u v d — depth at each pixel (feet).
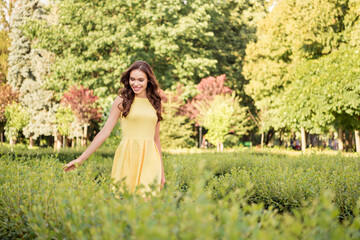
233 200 5.49
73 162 9.09
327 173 14.51
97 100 71.82
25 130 89.20
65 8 75.61
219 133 57.06
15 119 59.06
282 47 68.69
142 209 4.85
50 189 7.47
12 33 94.22
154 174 9.36
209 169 20.71
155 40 71.87
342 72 50.08
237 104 70.44
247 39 90.68
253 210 5.09
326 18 56.03
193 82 78.33
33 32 77.97
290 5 65.10
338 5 56.75
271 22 69.10
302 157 23.53
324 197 4.98
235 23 92.07
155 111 9.85
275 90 74.13
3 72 108.17
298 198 11.89
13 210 7.41
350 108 50.08
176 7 71.77
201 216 4.59
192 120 76.64
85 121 74.23
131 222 4.58
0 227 7.39
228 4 92.73
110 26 73.41
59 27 77.00
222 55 88.38
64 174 9.07
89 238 5.08
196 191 5.40
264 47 73.56
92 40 71.61
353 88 49.03
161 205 5.45
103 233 4.98
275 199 13.19
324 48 58.39
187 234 4.21
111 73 73.51
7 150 33.65
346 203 10.99
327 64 52.85
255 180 14.52
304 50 61.00
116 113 9.66
